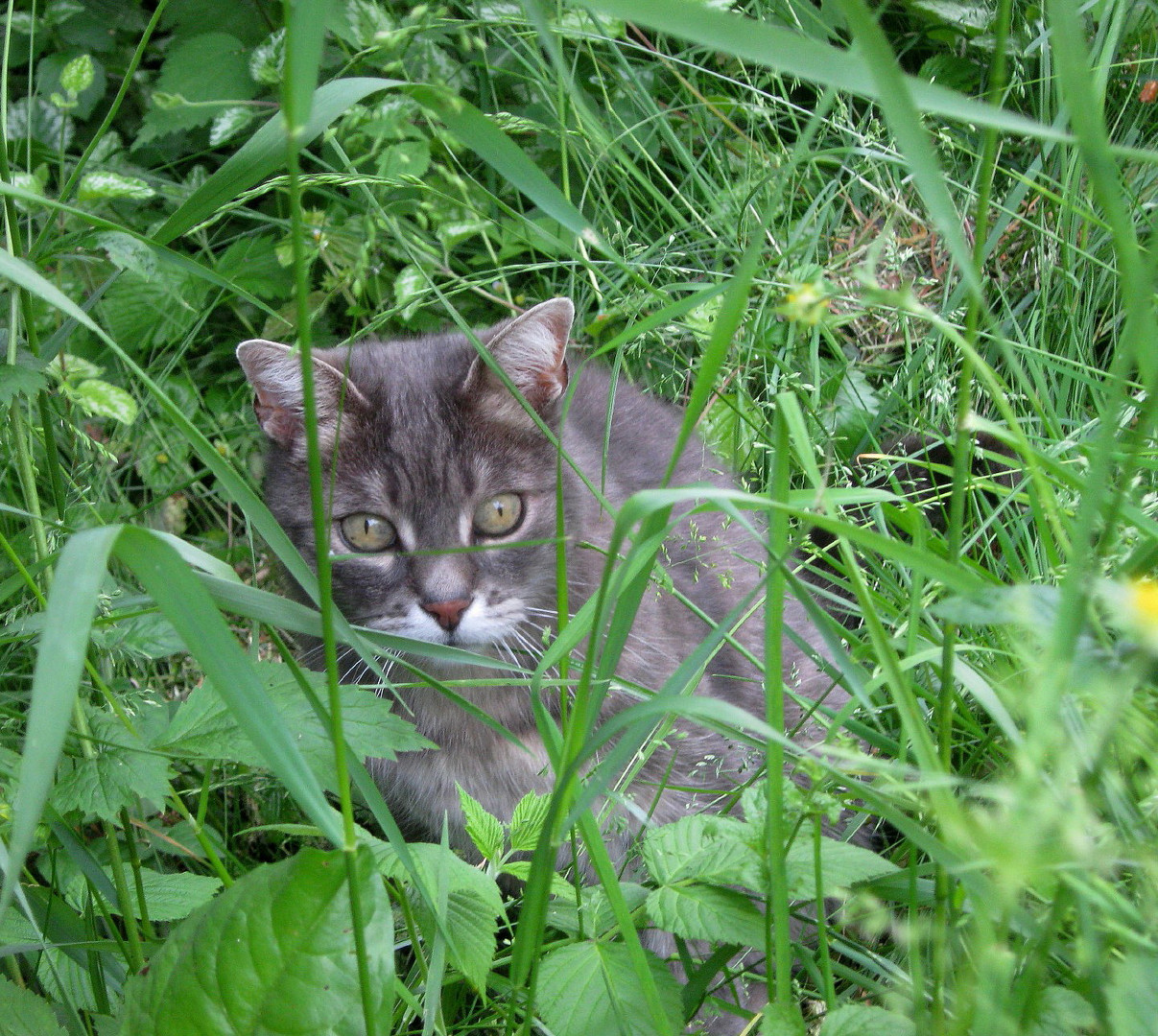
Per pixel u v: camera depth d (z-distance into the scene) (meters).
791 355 0.75
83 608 0.39
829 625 0.52
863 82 0.37
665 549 0.68
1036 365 0.72
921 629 0.63
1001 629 0.59
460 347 0.74
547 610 0.72
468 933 0.55
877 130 0.76
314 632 0.53
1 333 0.60
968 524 0.70
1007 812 0.43
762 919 0.54
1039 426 0.74
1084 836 0.38
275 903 0.52
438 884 0.55
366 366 0.73
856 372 0.79
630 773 0.60
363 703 0.57
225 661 0.43
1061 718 0.46
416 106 0.69
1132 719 0.44
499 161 0.52
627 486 0.74
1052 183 0.79
